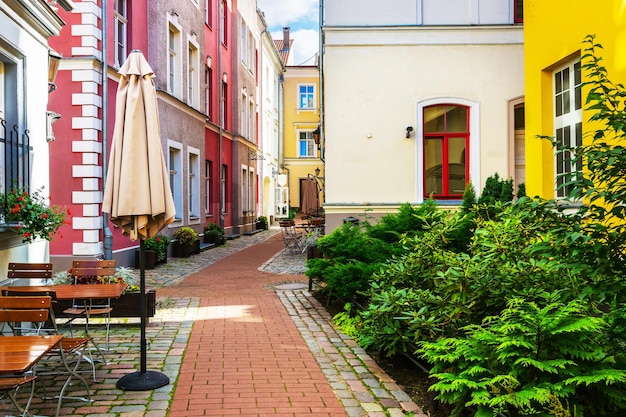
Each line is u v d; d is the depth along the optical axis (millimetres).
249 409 4527
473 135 12836
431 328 5078
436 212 7215
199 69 20578
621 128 3838
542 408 3609
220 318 8219
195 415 4398
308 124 44156
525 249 4750
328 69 12836
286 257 17438
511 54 12812
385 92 12875
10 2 6352
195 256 17812
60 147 12406
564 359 3641
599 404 3758
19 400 4746
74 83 12367
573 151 4082
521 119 13070
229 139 26297
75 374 4645
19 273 6273
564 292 4223
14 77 6754
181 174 18344
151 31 15961
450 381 3980
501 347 3695
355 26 12773
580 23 6863
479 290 4926
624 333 3809
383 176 12844
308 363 5875
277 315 8453
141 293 5289
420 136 12812
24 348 3773
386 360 5961
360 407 4574
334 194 12844
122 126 5184
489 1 12789
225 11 25734
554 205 4254
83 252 12375
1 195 6234
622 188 3730
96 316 7734
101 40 12727
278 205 40250
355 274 7734
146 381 5098
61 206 12383
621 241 3686
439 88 12836
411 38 12820
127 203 5027
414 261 6273
